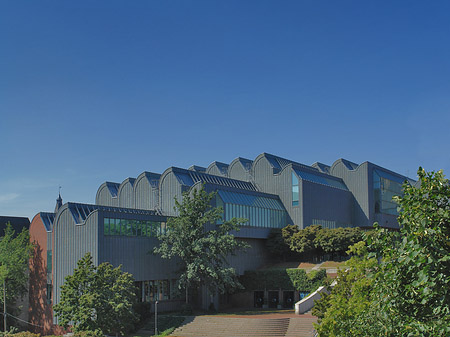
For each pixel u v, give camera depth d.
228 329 50.75
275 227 76.81
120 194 82.94
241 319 51.97
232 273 57.41
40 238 67.06
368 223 87.81
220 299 68.56
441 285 12.47
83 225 58.19
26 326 66.50
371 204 88.88
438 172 13.54
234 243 57.22
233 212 69.56
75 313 46.31
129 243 59.16
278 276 66.81
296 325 49.56
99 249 55.94
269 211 76.12
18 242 66.06
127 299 48.91
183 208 59.12
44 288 65.06
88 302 45.56
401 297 13.68
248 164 89.62
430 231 12.46
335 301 29.19
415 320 13.26
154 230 62.53
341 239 68.25
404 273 13.49
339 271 34.41
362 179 89.62
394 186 94.25
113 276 50.25
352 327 19.41
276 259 77.12
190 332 52.09
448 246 12.85
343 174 92.19
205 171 97.44
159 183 74.50
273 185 82.06
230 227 59.72
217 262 59.41
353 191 90.56
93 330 45.34
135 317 49.41
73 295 47.53
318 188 81.25
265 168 83.81
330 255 73.38
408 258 12.52
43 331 63.81
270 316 53.81
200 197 59.56
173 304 63.47
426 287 12.23
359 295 24.50
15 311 65.06
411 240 12.74
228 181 80.25
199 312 61.00
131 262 58.97
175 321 55.50
